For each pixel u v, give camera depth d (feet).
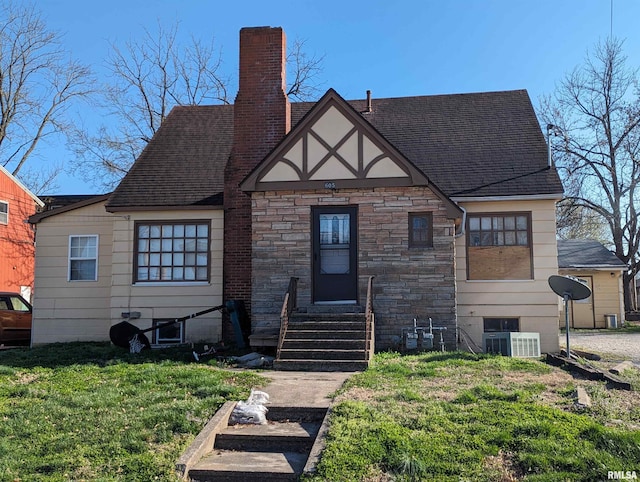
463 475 19.39
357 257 45.06
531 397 27.09
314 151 45.70
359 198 45.34
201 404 27.20
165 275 52.60
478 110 60.49
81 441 23.73
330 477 19.83
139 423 25.14
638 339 64.39
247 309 50.01
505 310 49.73
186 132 62.34
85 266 55.72
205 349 45.39
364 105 64.28
